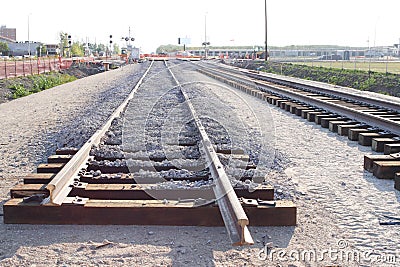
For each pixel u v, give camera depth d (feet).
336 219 18.11
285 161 27.91
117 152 27.07
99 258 14.74
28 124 46.19
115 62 292.61
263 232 16.92
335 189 22.17
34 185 19.77
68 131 38.88
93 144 28.12
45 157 29.91
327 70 135.64
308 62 238.48
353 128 37.37
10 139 37.35
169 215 17.49
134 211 17.52
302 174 25.05
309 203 20.11
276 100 60.39
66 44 453.58
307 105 53.36
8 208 17.51
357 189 22.13
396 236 16.43
